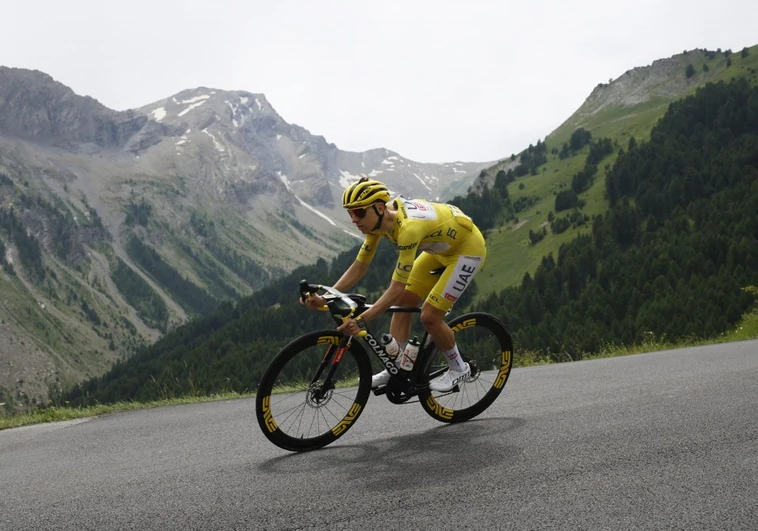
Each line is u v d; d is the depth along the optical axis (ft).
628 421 15.55
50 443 20.03
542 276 423.64
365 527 9.80
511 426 16.17
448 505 10.48
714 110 587.68
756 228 343.67
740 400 16.99
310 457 14.53
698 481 10.87
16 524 11.00
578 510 9.95
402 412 19.77
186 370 36.19
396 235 16.11
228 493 11.91
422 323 17.06
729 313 231.91
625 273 366.84
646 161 557.33
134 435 20.12
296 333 495.00
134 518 10.88
